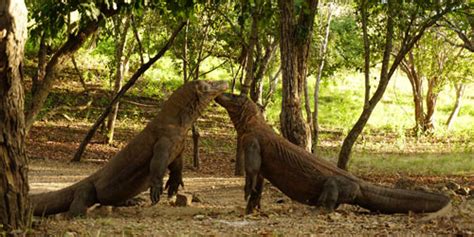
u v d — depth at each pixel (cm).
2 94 745
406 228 828
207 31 2280
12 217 757
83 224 871
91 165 1986
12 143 754
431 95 3612
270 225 855
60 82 3494
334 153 2573
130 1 1355
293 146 1053
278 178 1052
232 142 2884
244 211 1095
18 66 748
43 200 1045
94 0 1323
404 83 4972
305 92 2142
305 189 1047
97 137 2652
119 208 1123
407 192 1034
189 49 2375
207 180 1762
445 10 1648
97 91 3450
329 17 2603
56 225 847
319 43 2597
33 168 1823
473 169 2148
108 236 775
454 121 4025
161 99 3541
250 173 1030
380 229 820
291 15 1475
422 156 2581
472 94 5009
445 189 1330
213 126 3278
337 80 4553
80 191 1038
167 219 957
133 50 2575
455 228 816
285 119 1471
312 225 855
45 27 1324
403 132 3353
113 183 1036
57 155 2166
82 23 1419
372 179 1822
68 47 1441
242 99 1057
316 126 2452
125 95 3509
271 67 2797
